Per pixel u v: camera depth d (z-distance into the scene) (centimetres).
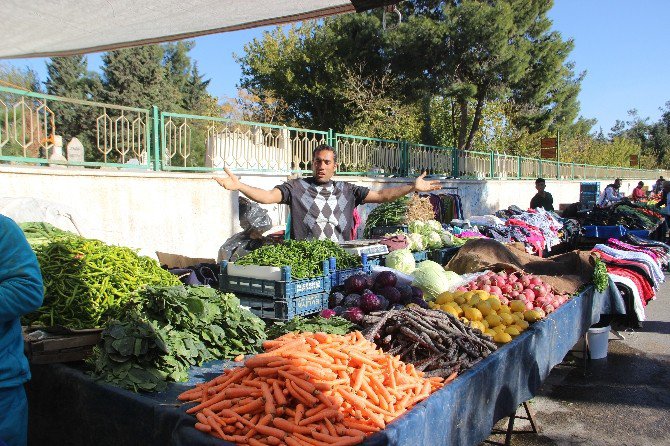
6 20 390
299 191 482
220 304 321
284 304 374
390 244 596
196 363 298
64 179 646
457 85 2108
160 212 760
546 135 3089
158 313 299
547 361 421
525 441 444
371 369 261
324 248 439
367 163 1259
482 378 304
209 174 833
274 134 984
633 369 627
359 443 209
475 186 1688
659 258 895
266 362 242
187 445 215
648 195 2628
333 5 359
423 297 444
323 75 2494
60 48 478
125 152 742
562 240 1164
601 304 628
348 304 374
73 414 274
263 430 212
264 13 379
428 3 2233
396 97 2228
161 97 3108
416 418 234
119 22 398
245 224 677
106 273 317
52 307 305
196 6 362
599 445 438
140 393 255
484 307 399
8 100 620
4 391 234
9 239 234
